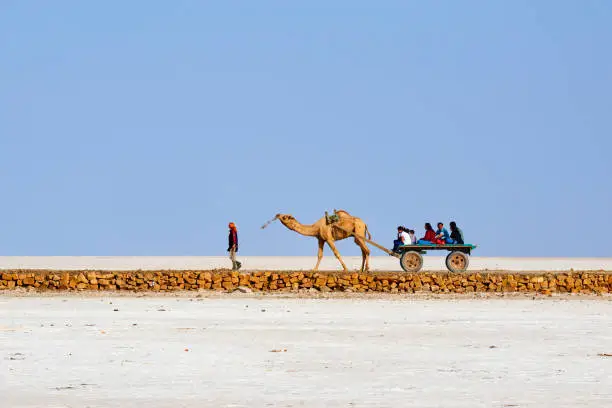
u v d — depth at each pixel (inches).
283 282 5078.7
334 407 2005.4
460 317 3831.2
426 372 2453.2
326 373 2436.0
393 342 3048.7
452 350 2861.7
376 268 7450.8
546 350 2864.2
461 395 2139.5
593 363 2603.3
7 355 2716.5
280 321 3656.5
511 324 3575.3
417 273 5157.5
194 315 3873.0
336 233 5334.6
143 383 2285.9
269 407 2005.4
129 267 7180.1
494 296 4877.0
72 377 2364.7
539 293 5022.1
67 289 5017.2
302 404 2037.4
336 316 3858.3
